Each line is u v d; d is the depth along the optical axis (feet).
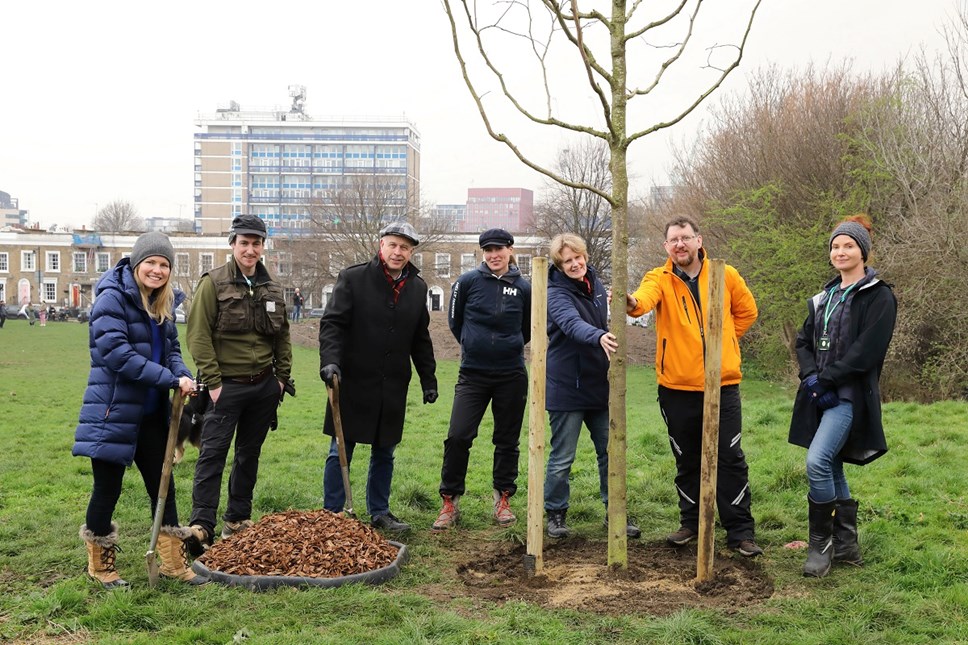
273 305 19.80
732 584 16.65
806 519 21.89
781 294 78.54
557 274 20.11
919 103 74.84
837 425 17.06
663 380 18.93
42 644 13.92
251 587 16.11
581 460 31.40
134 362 15.66
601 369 20.36
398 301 21.04
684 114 16.02
